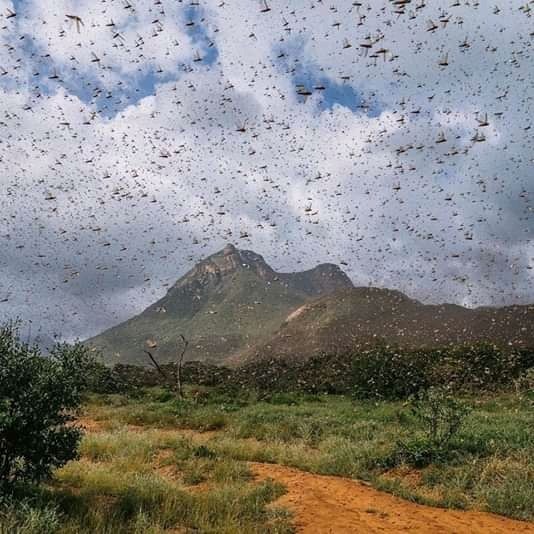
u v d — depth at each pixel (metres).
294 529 7.79
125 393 32.94
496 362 30.83
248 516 8.23
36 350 8.76
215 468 11.55
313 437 16.59
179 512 8.23
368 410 23.59
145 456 12.85
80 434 8.89
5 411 7.95
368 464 12.38
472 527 8.11
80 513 7.74
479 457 11.77
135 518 7.89
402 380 29.14
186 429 20.52
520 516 8.84
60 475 10.18
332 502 9.19
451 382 27.92
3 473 8.16
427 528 7.96
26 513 7.12
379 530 7.80
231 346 193.25
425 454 11.98
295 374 38.69
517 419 16.73
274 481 10.51
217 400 30.03
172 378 42.59
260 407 26.44
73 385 8.78
